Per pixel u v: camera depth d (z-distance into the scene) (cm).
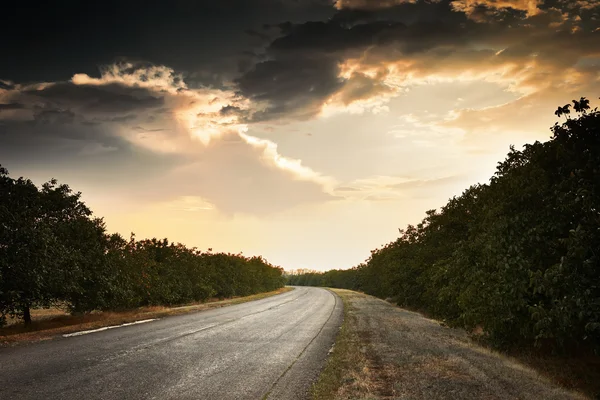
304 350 1240
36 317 2369
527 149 1185
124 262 2378
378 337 1504
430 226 2470
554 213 980
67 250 1848
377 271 5228
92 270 2030
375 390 740
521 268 998
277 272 9544
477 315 1257
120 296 2236
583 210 809
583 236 732
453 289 1597
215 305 3331
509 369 939
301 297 5159
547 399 689
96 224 2181
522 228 1045
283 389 760
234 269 5534
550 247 988
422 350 1201
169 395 689
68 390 688
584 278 740
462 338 1541
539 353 1143
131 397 667
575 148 888
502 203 1112
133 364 931
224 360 1035
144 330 1590
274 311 2841
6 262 1514
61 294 1852
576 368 988
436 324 2072
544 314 841
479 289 1268
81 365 894
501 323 1119
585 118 880
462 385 760
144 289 2722
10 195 1638
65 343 1198
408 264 2977
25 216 1641
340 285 10944
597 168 793
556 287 813
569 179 880
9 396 640
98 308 2111
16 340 1216
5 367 847
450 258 1856
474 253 1416
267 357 1102
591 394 784
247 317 2328
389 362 1017
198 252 4531
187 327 1748
